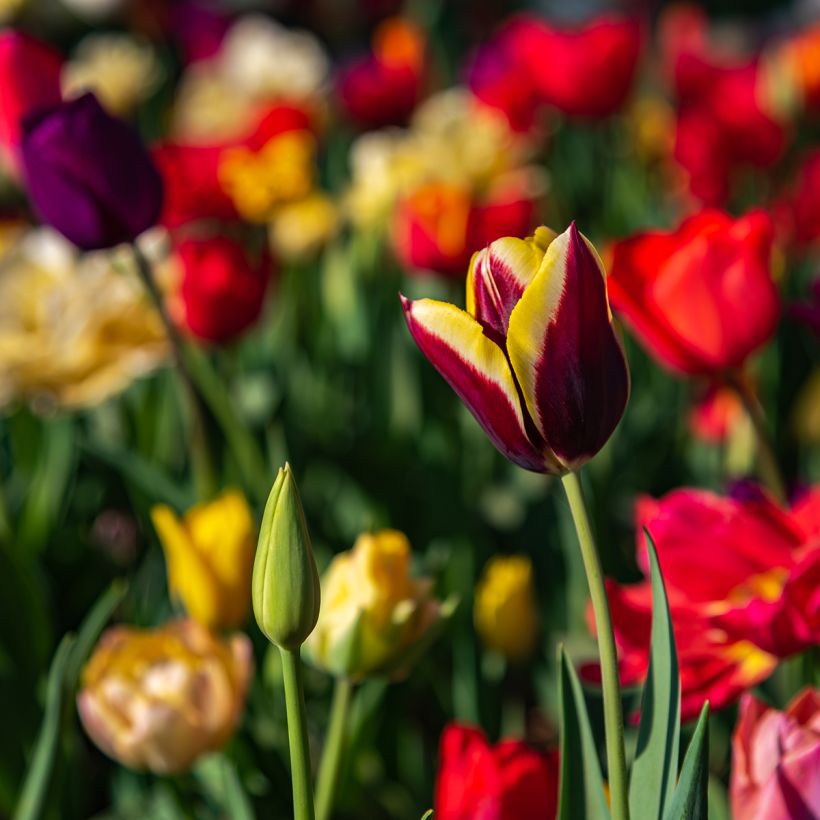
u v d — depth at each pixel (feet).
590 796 2.69
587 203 7.39
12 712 3.59
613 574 4.19
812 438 5.07
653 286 3.16
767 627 2.76
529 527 4.43
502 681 3.80
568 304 2.41
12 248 4.48
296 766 2.51
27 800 3.07
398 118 7.37
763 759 2.63
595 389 2.44
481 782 2.73
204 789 3.41
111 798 3.95
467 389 2.46
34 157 3.38
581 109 6.61
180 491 3.78
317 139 7.57
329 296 5.85
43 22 10.07
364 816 3.58
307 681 3.91
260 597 2.47
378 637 2.96
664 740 2.58
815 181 5.18
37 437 4.91
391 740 3.78
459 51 11.76
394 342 4.92
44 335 4.18
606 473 4.40
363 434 4.84
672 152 5.98
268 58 8.13
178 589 3.36
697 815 2.50
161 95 9.32
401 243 5.11
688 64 7.12
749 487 3.07
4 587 3.62
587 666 2.89
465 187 5.56
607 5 14.07
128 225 3.47
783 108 6.30
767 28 15.65
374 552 2.98
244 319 4.18
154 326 4.18
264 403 4.80
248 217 5.33
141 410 4.86
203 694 3.11
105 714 3.14
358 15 12.92
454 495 4.31
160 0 10.13
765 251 3.14
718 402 4.57
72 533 4.44
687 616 2.89
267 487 3.92
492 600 3.69
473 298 2.49
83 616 4.32
